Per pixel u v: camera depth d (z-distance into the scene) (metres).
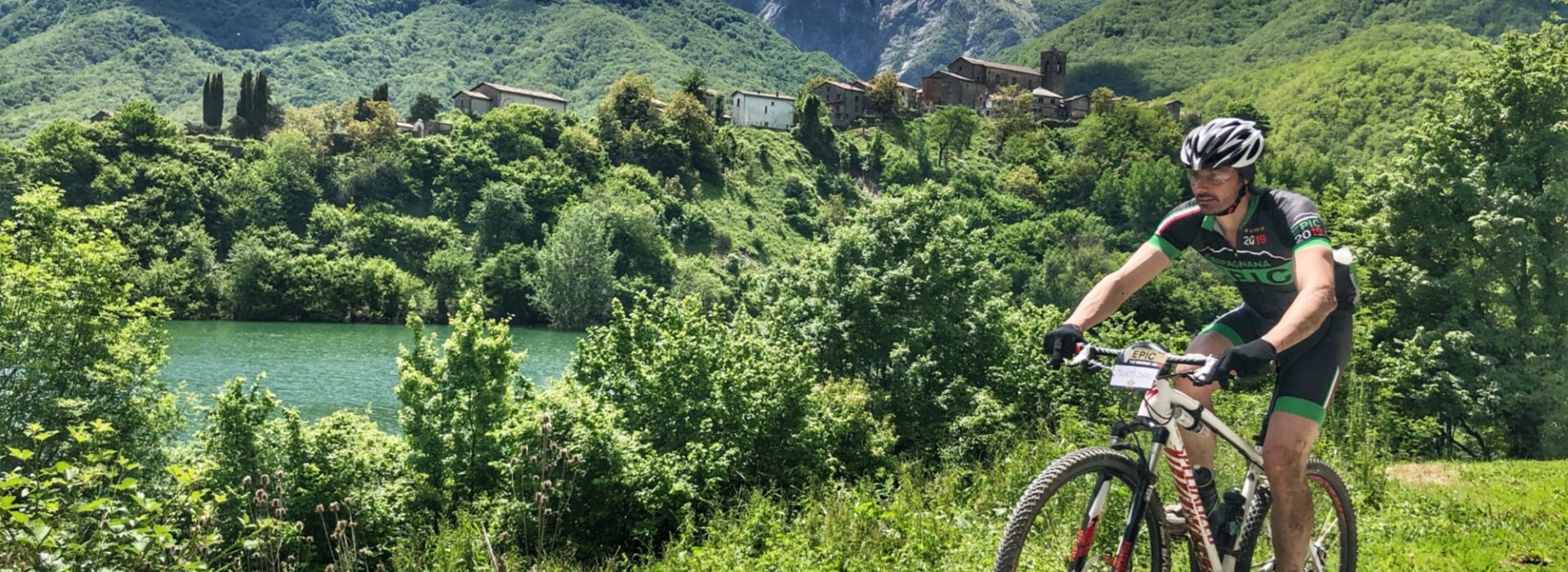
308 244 130.38
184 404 33.91
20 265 23.53
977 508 8.47
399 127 180.25
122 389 24.72
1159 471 4.14
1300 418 3.97
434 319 115.56
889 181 193.88
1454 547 7.05
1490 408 29.75
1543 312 30.03
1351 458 9.34
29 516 4.72
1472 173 30.45
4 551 4.52
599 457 14.07
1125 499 3.87
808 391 17.47
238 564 6.99
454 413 15.51
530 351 89.88
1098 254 141.88
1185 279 99.69
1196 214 4.10
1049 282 132.88
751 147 189.00
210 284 109.31
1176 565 5.48
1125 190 176.25
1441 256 32.31
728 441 16.47
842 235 26.03
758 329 26.27
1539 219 29.78
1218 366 3.44
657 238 134.75
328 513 14.14
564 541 13.24
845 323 24.98
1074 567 3.57
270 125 177.38
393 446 15.75
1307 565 4.54
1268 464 3.98
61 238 24.84
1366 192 33.28
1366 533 7.43
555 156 166.25
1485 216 29.50
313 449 14.87
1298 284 3.71
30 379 23.17
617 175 165.62
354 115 171.38
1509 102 30.58
